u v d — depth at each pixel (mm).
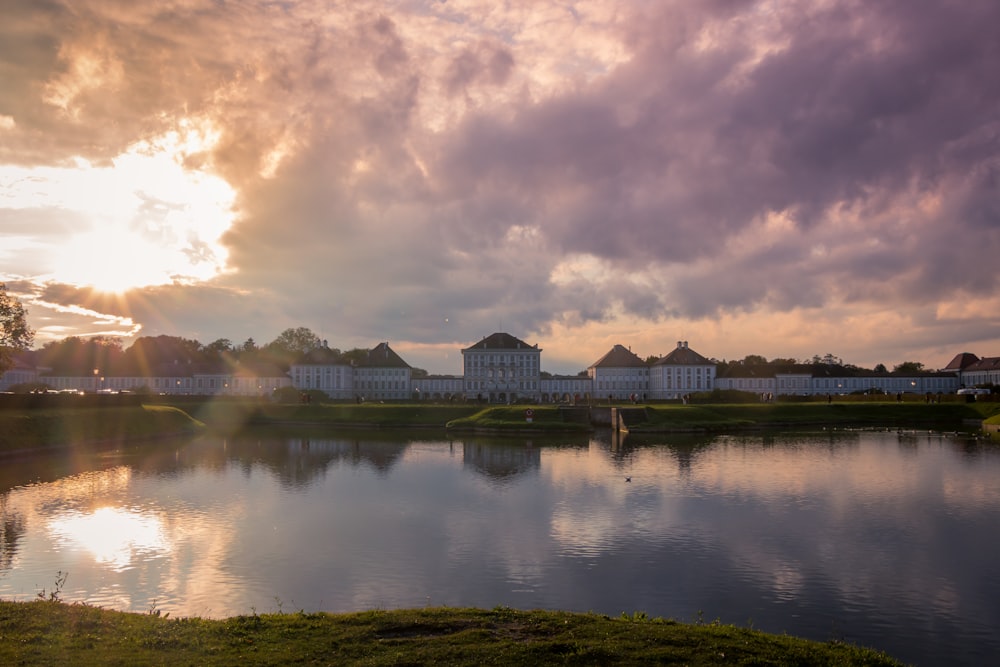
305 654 20156
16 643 20719
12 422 85438
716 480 64375
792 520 48000
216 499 55656
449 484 62969
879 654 22625
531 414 126875
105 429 99562
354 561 38156
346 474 69250
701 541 42438
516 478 66250
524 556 39156
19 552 40000
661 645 21156
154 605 31500
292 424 138250
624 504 53375
